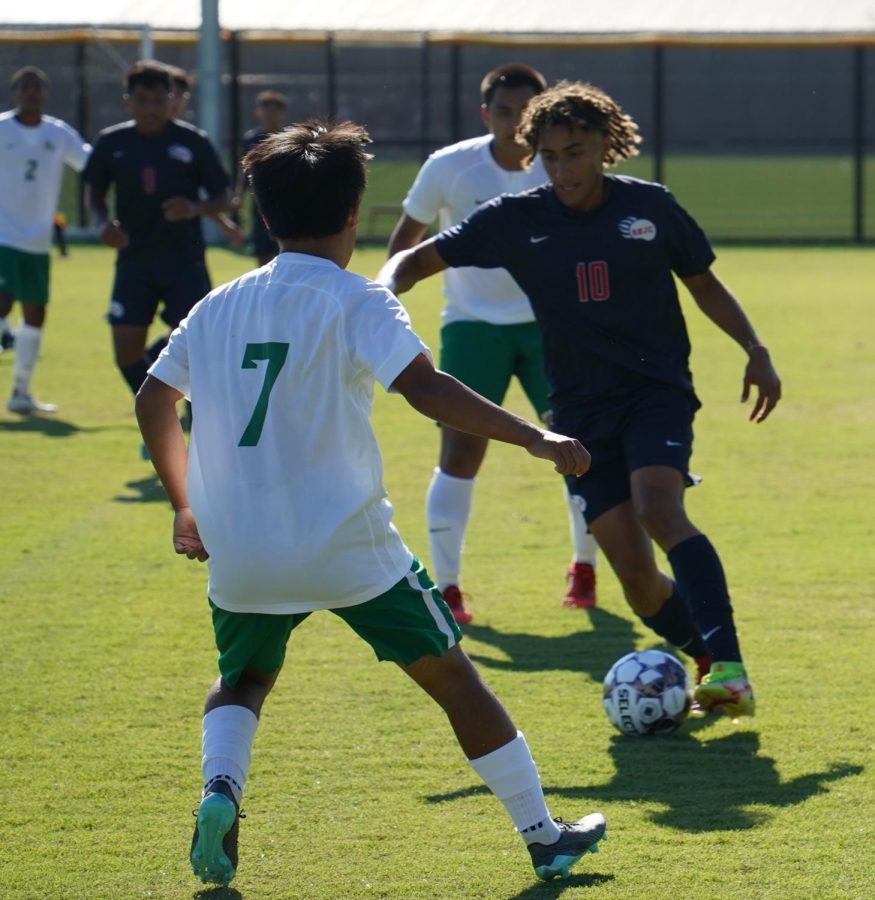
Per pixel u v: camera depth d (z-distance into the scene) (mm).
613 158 15172
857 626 17938
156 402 10641
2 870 11359
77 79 81125
